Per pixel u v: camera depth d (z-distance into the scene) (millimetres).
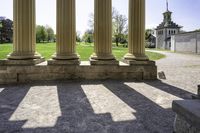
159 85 15273
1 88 14016
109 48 17594
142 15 18094
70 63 16688
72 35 17219
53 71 16453
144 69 17625
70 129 7438
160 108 9852
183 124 6062
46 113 9109
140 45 18031
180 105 6125
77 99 11344
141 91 13312
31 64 16188
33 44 17328
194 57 47188
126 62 18250
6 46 62906
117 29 100625
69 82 15914
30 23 16688
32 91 13125
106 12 17500
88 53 44500
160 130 7367
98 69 17031
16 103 10578
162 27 118875
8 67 15812
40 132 7184
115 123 8008
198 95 6812
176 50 73062
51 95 12156
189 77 19203
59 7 17000
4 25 111500
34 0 17469
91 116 8758
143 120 8320
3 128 7500
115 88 14109
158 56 49156
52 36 142000
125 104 10484
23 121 8180
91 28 109562
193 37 63312
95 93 12688
